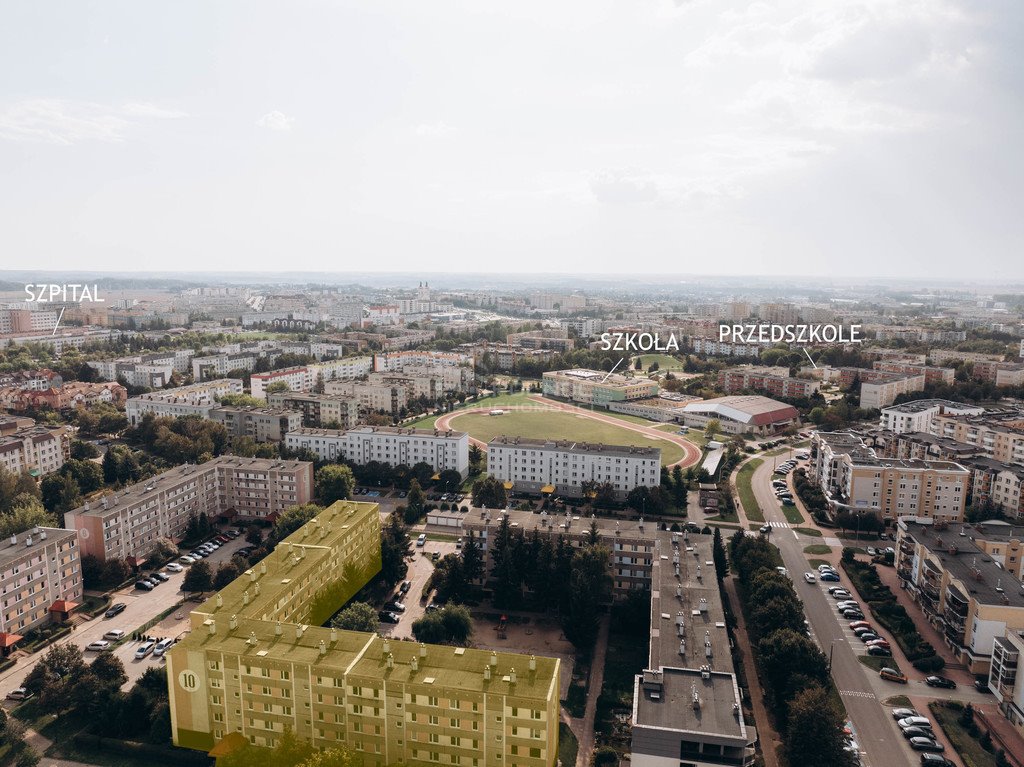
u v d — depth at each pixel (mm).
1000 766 177500
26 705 199875
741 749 146250
